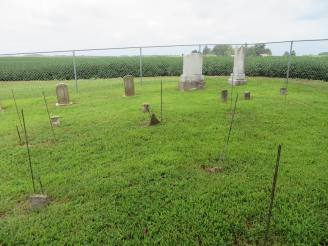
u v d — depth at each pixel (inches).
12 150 233.8
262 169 185.5
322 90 489.7
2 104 440.8
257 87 512.4
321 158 200.5
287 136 246.2
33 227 135.9
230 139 240.2
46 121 319.9
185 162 199.2
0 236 130.8
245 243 122.4
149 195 159.5
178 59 1059.9
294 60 746.2
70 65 956.6
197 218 137.5
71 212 146.2
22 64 1133.7
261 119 295.7
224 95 379.9
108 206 149.9
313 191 157.4
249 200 151.3
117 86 603.2
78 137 259.6
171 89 512.7
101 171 189.3
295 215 136.8
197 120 297.3
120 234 129.0
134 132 262.1
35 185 175.9
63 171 193.3
